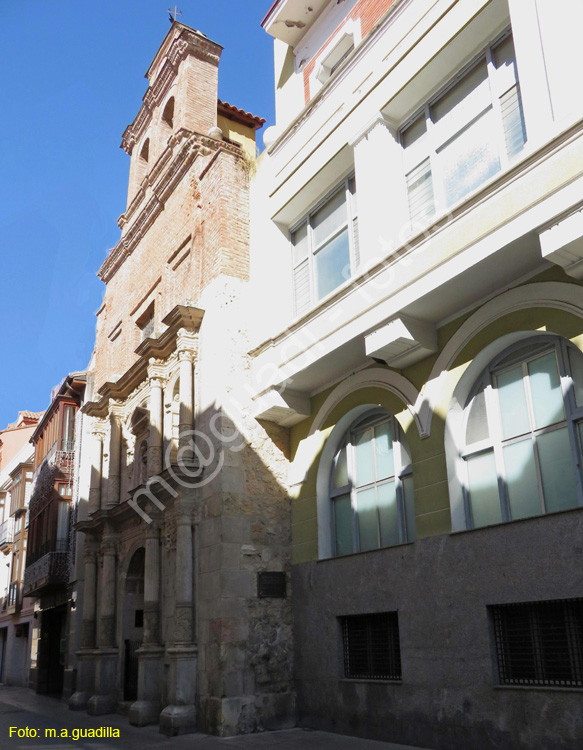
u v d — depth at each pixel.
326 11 13.83
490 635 8.49
